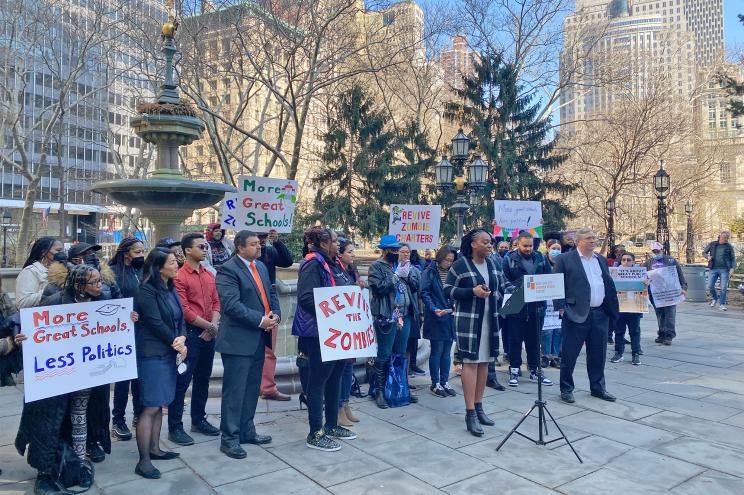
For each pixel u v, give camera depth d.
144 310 4.34
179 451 4.88
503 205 11.83
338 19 16.50
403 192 25.77
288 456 4.78
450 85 27.88
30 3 23.50
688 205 32.84
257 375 5.12
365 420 5.85
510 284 6.95
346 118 25.69
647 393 6.93
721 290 15.23
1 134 23.38
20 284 5.30
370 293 6.46
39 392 3.71
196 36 14.59
